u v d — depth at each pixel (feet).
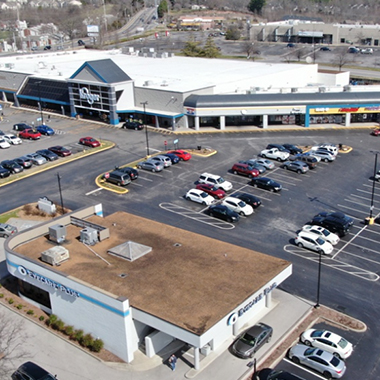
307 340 130.82
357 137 301.22
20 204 222.48
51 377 118.32
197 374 121.60
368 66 529.86
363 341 132.87
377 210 207.31
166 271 140.15
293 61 566.36
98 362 126.93
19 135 314.96
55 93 367.66
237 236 188.14
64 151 275.59
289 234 189.06
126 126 322.75
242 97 315.37
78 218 170.40
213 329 117.08
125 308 122.11
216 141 294.87
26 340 135.44
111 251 149.79
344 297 151.33
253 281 135.03
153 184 236.84
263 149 279.90
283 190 228.22
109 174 238.68
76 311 134.92
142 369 124.06
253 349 126.41
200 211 208.74
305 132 311.06
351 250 177.37
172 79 358.23
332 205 212.43
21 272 147.02
